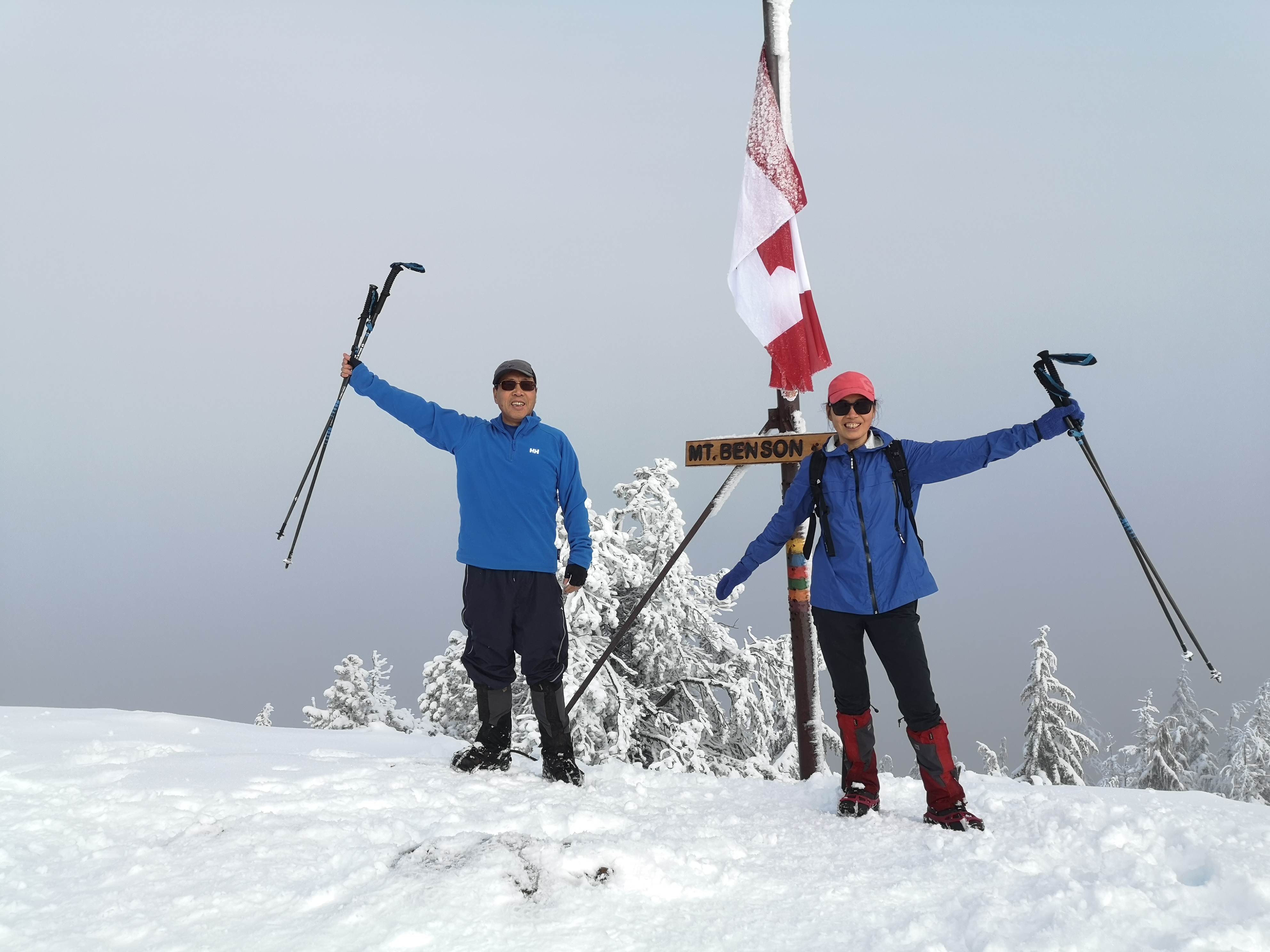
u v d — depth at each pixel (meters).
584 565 4.06
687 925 2.14
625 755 14.05
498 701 4.00
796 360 5.92
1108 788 3.75
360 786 3.36
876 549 3.41
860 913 2.25
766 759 15.16
